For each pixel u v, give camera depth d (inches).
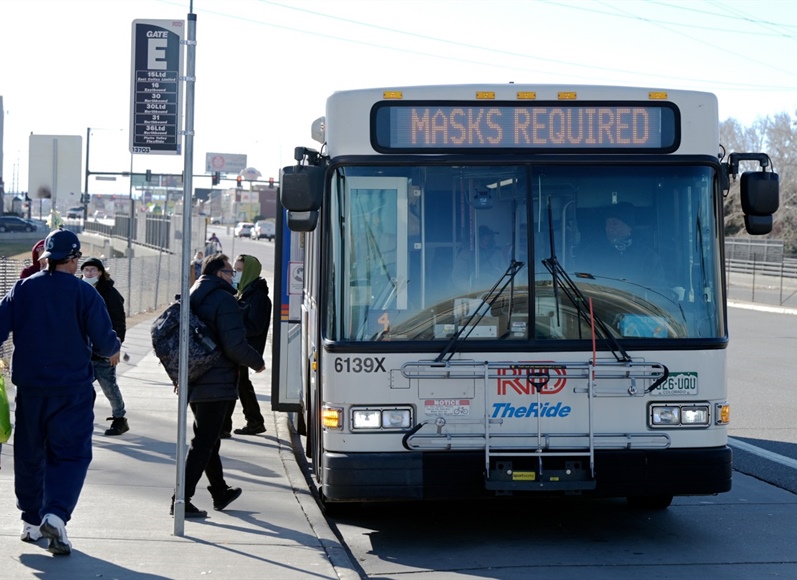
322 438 301.3
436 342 290.8
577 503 370.6
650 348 294.5
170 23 284.4
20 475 271.0
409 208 297.3
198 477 313.3
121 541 283.7
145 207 3693.4
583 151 301.6
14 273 642.2
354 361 290.2
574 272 296.7
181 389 292.8
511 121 301.0
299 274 485.1
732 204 2987.2
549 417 290.4
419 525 335.6
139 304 1242.0
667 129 304.8
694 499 380.2
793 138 3250.5
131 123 285.1
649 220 301.3
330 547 287.3
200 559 269.1
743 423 563.2
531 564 285.9
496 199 298.0
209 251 1814.7
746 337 1152.2
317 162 301.0
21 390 262.5
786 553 300.2
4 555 264.8
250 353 309.9
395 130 299.1
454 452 289.3
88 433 265.7
